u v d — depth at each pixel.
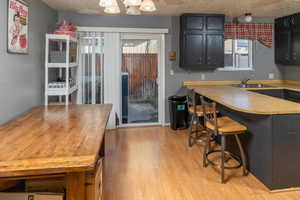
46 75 3.32
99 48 4.62
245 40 5.22
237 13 4.61
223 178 2.55
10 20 2.47
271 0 3.70
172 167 2.95
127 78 4.94
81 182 1.49
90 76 4.64
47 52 3.33
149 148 3.63
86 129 1.97
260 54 5.23
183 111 4.69
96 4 3.86
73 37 3.68
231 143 3.23
